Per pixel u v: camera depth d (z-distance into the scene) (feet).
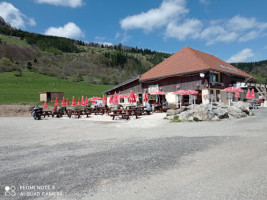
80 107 92.17
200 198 8.30
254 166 11.50
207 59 77.15
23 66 268.00
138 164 12.96
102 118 50.83
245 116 38.60
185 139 19.89
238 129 24.31
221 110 35.78
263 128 24.09
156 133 24.89
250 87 84.33
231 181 9.74
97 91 173.58
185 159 13.46
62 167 13.14
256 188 8.93
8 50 320.50
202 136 21.07
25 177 11.70
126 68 393.29
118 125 35.09
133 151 16.26
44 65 297.74
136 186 9.76
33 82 187.73
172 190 9.15
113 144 19.45
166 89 72.33
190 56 73.26
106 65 385.70
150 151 15.97
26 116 69.10
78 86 196.34
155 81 75.72
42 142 22.38
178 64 73.51
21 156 16.52
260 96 88.74
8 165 14.24
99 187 9.86
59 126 37.70
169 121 36.01
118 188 9.64
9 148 19.79
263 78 337.72
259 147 15.46
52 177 11.48
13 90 136.36
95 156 15.33
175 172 11.27
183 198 8.37
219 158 13.26
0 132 31.55
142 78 79.82
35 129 34.24
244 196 8.30
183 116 36.17
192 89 64.90
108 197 8.80
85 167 12.89
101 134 26.30
